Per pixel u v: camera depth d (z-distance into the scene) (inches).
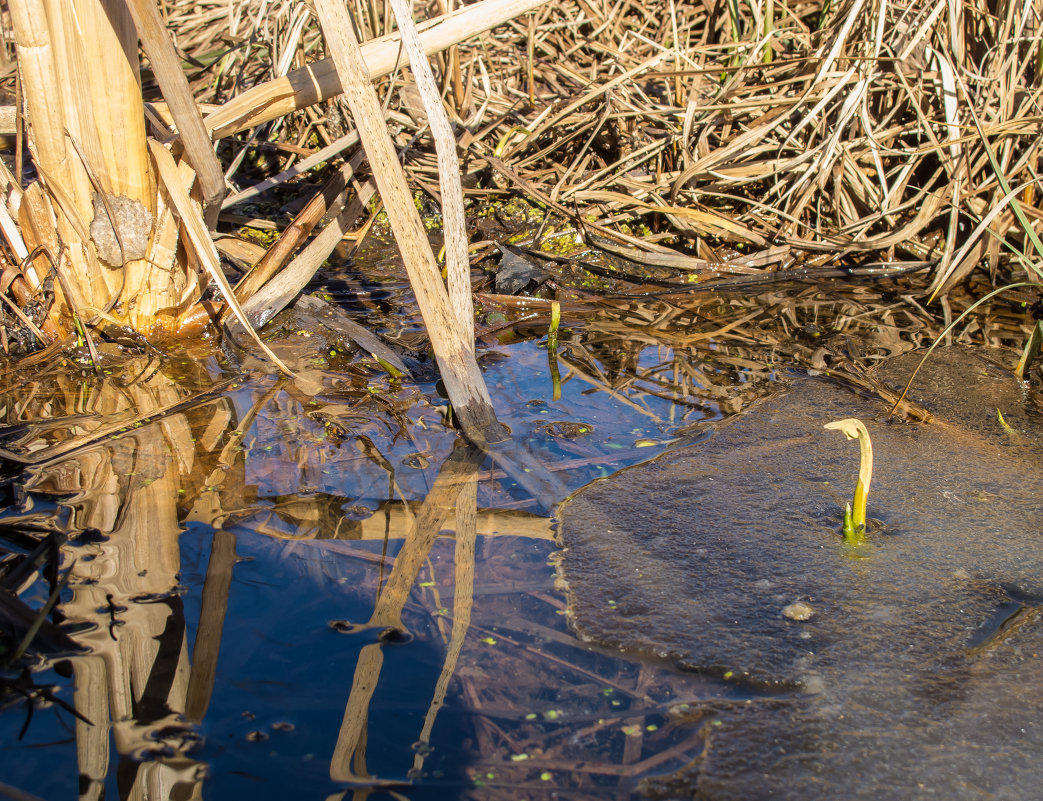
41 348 99.4
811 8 164.7
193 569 64.2
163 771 47.6
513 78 174.9
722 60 161.0
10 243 96.5
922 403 92.3
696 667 56.1
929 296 125.0
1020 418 89.0
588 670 55.9
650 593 63.1
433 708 52.6
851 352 105.6
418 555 67.1
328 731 50.8
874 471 79.1
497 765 48.8
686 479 78.2
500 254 133.0
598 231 137.3
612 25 177.9
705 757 49.3
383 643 57.7
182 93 82.7
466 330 84.0
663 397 94.3
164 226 97.8
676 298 125.9
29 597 60.2
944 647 57.2
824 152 132.2
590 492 76.2
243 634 58.1
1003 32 129.3
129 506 71.7
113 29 86.4
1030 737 50.1
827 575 64.6
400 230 78.7
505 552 67.7
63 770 47.5
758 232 137.2
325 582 63.5
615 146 153.5
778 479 78.2
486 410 85.1
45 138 88.7
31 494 72.9
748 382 98.3
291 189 151.2
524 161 150.6
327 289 121.3
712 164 134.2
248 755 48.9
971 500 74.2
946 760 48.7
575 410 91.0
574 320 116.9
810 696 53.6
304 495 74.4
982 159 131.6
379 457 80.9
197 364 98.6
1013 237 131.8
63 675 53.8
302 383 95.0
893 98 143.4
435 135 78.1
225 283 86.4
